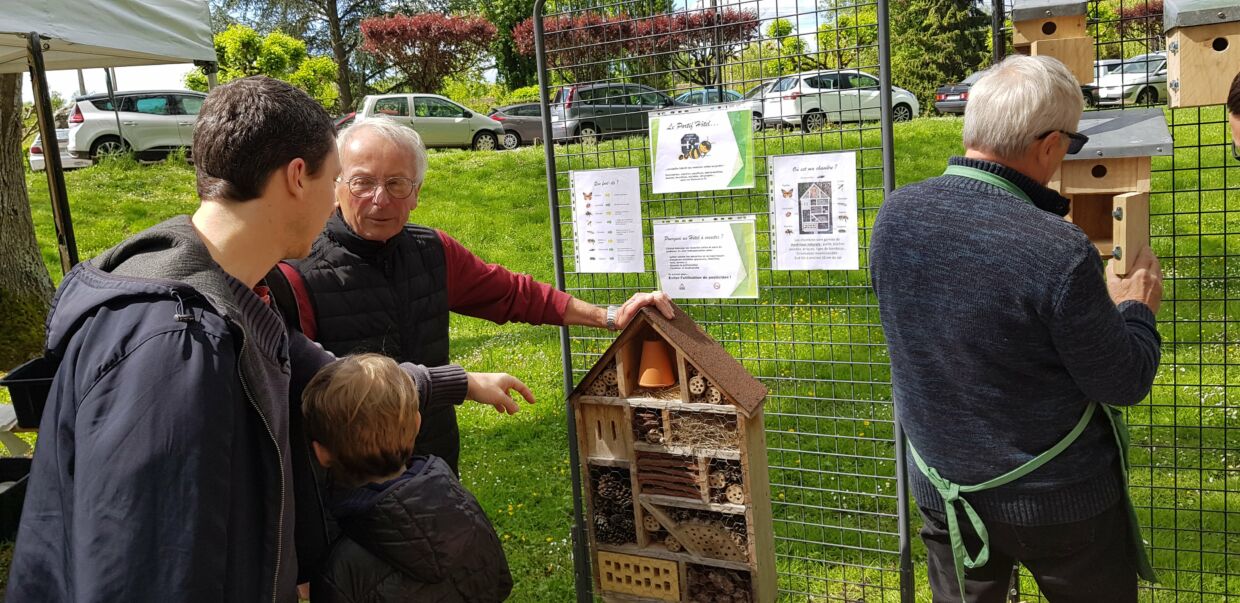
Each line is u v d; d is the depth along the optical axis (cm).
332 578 167
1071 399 179
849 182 239
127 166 1307
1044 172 181
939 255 178
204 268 128
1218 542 323
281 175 136
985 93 178
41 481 125
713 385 211
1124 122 220
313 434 168
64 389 123
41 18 419
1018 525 187
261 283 197
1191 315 573
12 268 692
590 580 294
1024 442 182
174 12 500
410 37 2638
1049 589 196
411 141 217
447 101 1759
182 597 112
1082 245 164
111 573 111
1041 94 171
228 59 2503
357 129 214
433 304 234
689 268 262
